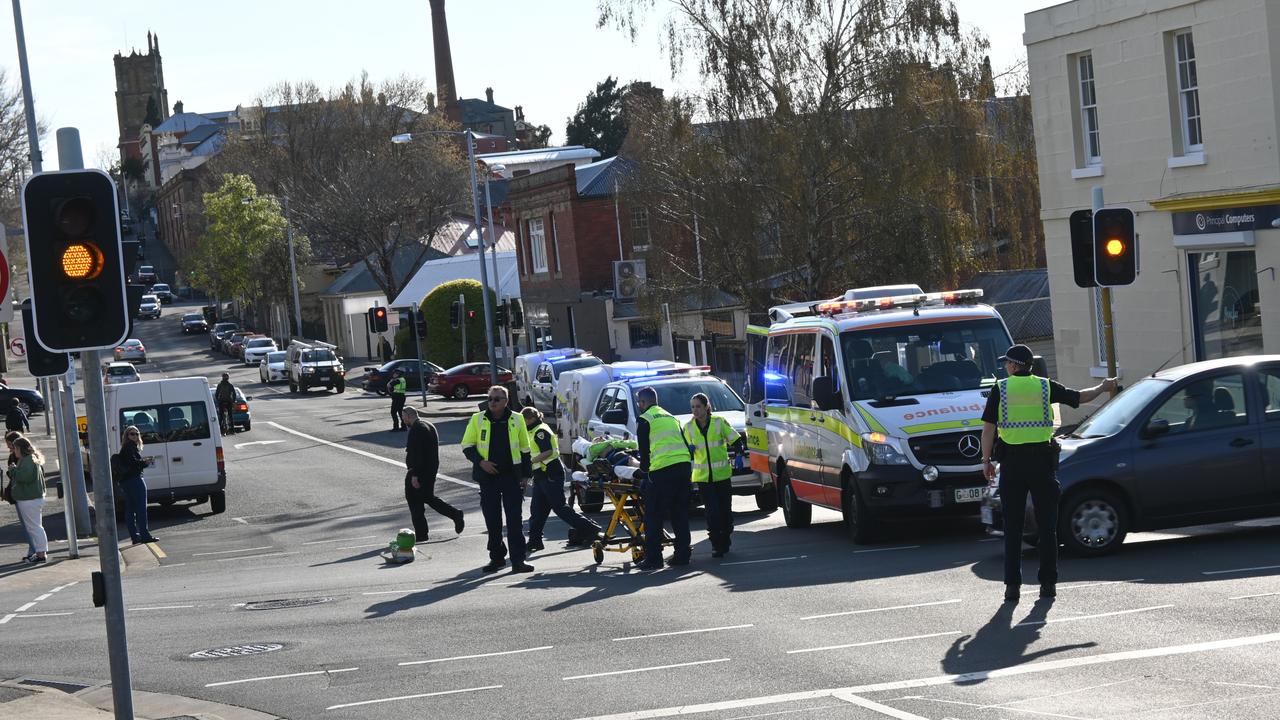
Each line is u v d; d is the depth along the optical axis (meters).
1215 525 22.20
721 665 14.08
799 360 27.19
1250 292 33.62
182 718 13.50
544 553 26.53
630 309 85.62
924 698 12.05
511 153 129.00
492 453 23.62
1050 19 39.38
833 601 17.44
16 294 106.00
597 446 25.64
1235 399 19.98
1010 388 16.48
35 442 70.38
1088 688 11.97
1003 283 56.97
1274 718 10.64
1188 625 14.16
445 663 15.37
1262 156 32.50
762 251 56.88
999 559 20.19
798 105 55.09
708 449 23.66
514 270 112.81
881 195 53.38
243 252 142.38
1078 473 19.56
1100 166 38.06
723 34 55.75
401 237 133.25
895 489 23.16
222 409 70.81
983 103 56.59
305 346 107.12
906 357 24.83
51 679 16.22
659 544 22.77
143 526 33.91
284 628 18.70
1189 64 34.91
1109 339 23.23
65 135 11.40
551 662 14.95
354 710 13.44
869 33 54.31
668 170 59.50
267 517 39.22
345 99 148.25
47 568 29.48
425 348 105.94
